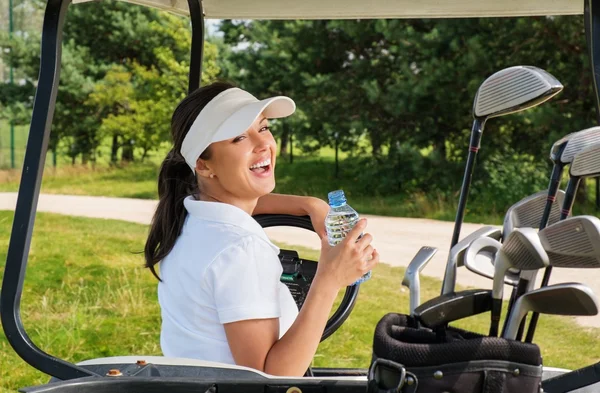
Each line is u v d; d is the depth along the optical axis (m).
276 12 3.31
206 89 2.39
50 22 2.19
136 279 8.03
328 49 15.95
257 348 2.11
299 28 15.92
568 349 5.84
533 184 13.61
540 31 13.27
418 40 14.30
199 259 2.19
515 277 2.06
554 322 6.50
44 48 2.19
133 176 17.86
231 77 17.64
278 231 9.94
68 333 6.26
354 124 15.38
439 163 14.44
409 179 15.32
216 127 2.29
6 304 2.14
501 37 13.58
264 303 2.13
